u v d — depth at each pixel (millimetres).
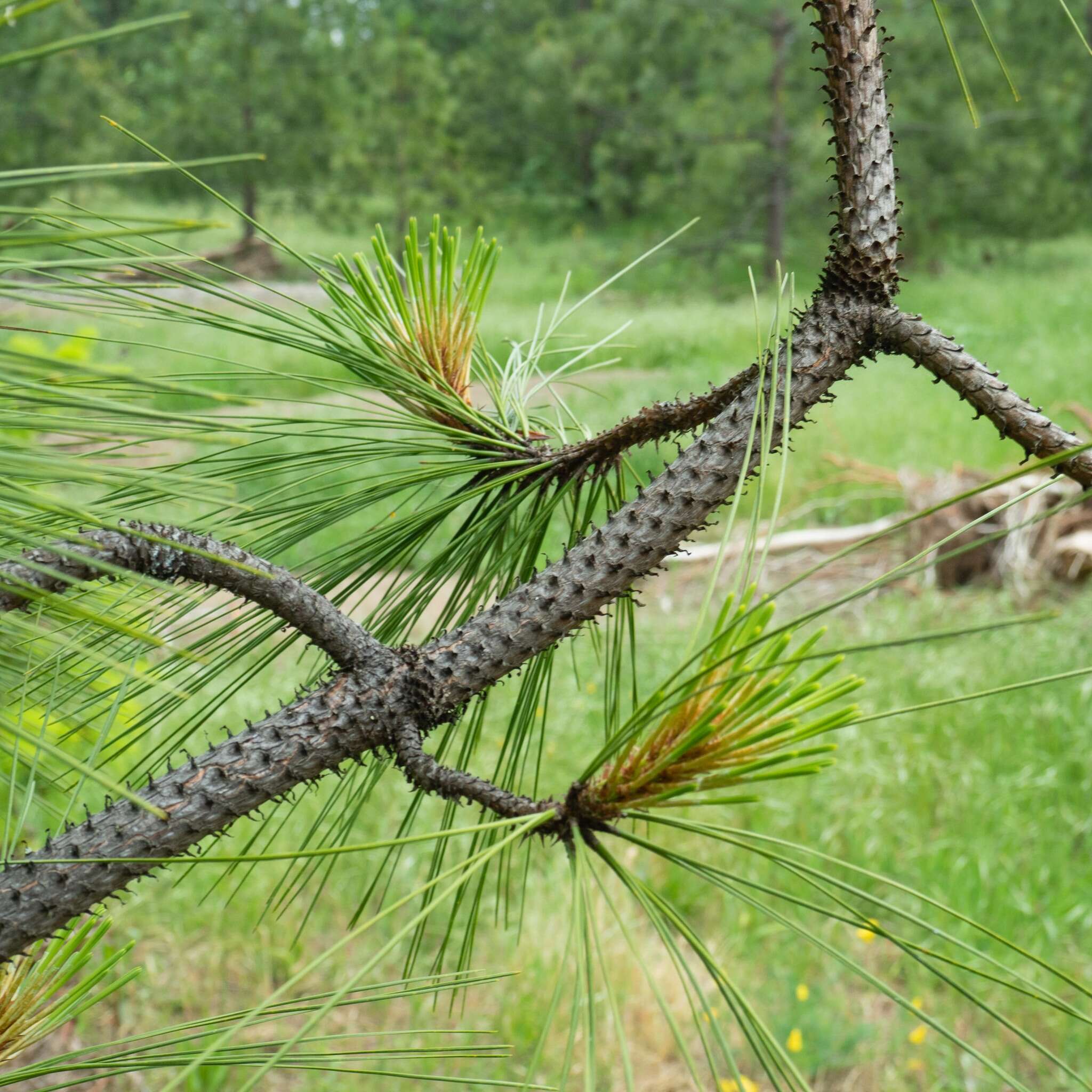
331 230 6504
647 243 6805
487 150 8922
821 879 266
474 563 394
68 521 286
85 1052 302
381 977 1113
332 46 6832
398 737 307
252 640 348
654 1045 1031
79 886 272
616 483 396
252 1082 201
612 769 288
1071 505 216
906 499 2283
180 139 6047
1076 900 1171
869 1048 1020
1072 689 1547
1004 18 6266
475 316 411
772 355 336
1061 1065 252
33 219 200
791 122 6121
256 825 1234
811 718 1501
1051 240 6773
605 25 7461
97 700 312
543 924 1122
